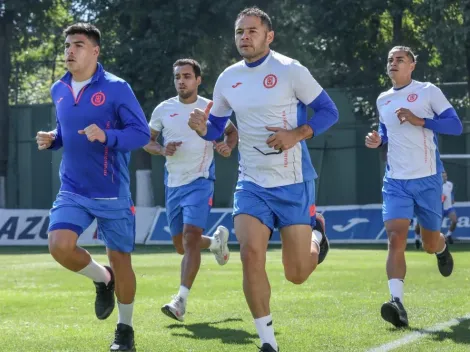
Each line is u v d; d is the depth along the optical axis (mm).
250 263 5559
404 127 7848
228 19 27297
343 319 7402
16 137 33031
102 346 6281
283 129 5582
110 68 28359
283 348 6012
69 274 12750
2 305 8789
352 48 29016
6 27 30906
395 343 6172
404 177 7809
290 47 27953
